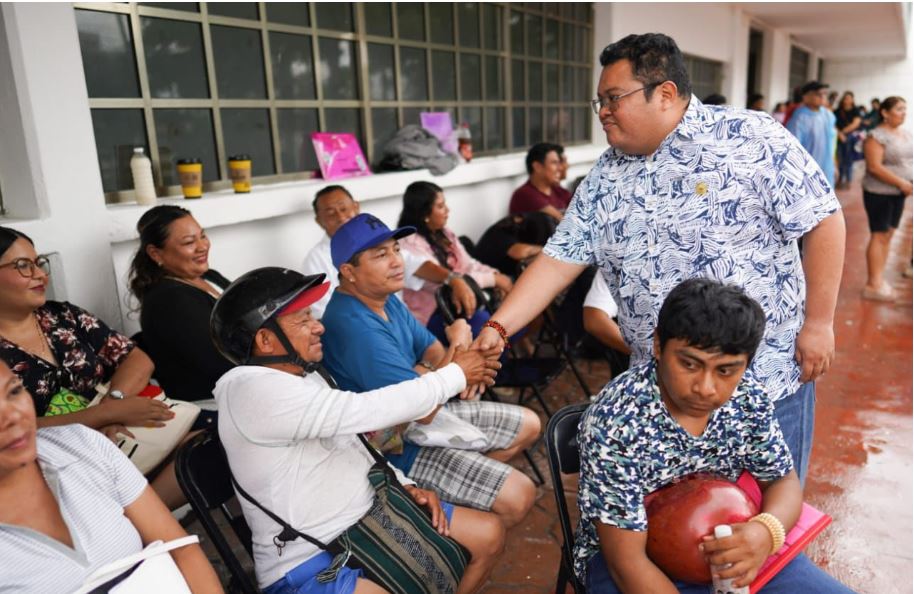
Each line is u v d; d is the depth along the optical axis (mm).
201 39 2967
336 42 3670
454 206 4574
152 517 1274
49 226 2293
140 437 1841
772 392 1599
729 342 1100
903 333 4418
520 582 2152
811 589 1301
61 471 1163
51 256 2305
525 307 1756
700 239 1534
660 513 1268
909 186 4863
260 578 1488
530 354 3887
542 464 2834
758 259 1533
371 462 1629
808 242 1548
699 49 8211
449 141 4395
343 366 1907
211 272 2533
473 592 1769
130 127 2729
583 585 1479
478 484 1858
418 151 3980
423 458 1930
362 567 1454
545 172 4484
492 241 4070
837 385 3637
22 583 1068
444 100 4527
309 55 3520
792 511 1318
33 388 1814
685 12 7641
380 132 4055
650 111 1479
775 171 1471
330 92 3676
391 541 1500
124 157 2719
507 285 3617
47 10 2225
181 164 2816
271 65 3311
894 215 5012
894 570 2174
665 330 1160
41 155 2254
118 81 2664
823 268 1532
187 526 2467
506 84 5152
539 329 3701
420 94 4316
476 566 1739
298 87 3484
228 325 1431
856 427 3150
